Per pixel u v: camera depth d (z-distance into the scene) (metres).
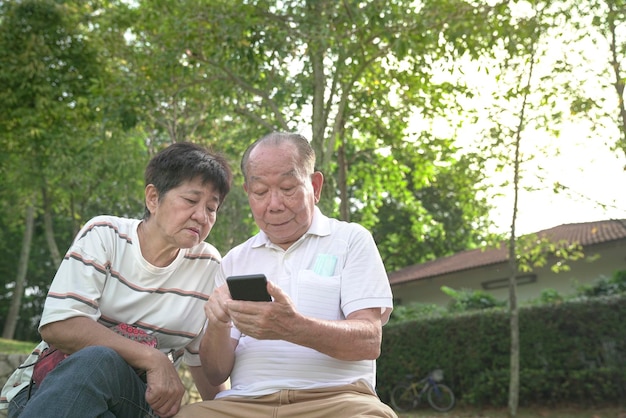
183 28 7.98
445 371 11.46
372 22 7.57
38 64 11.18
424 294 19.25
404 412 11.66
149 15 8.59
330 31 7.86
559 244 10.80
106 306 2.31
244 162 2.43
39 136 11.66
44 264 27.17
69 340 2.13
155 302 2.38
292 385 2.21
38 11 11.34
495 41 8.27
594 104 8.38
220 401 2.24
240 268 2.49
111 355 2.03
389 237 24.33
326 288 2.29
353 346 2.06
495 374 10.69
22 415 1.87
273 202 2.32
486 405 11.01
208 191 2.31
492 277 17.08
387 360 12.30
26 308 28.17
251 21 7.83
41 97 11.21
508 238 10.40
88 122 11.86
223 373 2.39
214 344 2.27
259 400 2.20
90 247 2.27
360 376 2.28
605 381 9.78
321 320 2.02
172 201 2.27
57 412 1.87
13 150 12.84
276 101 8.80
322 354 2.25
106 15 10.02
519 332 10.57
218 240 15.40
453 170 10.28
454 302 14.39
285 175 2.32
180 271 2.43
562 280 15.31
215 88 9.22
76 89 11.46
